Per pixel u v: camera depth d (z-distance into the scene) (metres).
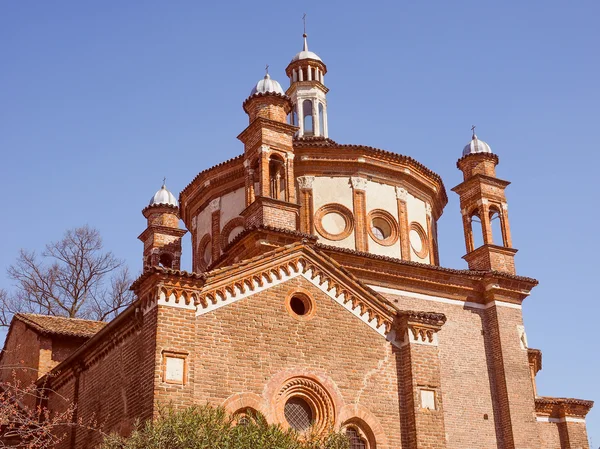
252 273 22.95
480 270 34.97
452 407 31.22
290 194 30.44
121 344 23.55
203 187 37.47
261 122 30.83
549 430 34.97
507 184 37.19
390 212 35.62
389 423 23.50
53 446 27.73
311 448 19.94
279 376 22.33
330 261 24.36
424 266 32.59
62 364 28.08
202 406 20.58
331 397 22.88
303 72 41.81
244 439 18.28
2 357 38.78
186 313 21.38
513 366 32.84
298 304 23.95
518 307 34.22
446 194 40.00
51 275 48.88
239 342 22.06
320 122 41.09
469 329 33.16
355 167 35.47
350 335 23.95
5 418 23.66
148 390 20.41
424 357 24.45
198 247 37.44
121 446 19.00
